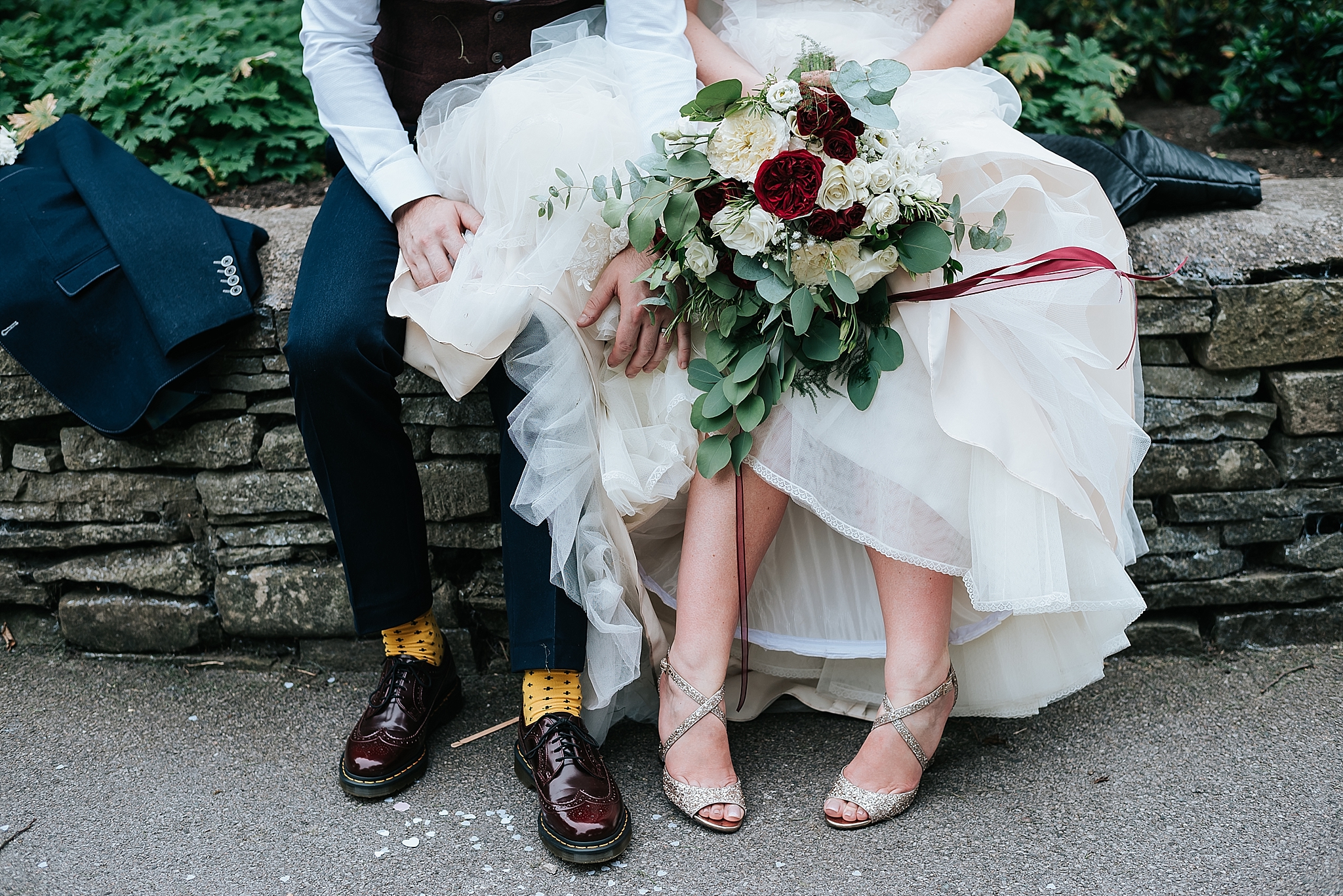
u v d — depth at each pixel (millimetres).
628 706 1994
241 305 2068
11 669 2264
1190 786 1768
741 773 1866
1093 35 4453
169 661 2297
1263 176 3207
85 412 2062
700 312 1684
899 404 1664
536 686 1786
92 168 2156
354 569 1861
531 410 1700
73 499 2266
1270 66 3525
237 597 2252
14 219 2064
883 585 1764
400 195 1821
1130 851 1611
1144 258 2146
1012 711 1936
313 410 1739
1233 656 2217
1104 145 2291
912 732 1717
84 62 3172
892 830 1688
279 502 2217
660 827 1718
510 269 1705
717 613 1759
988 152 1669
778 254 1563
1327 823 1651
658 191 1604
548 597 1734
